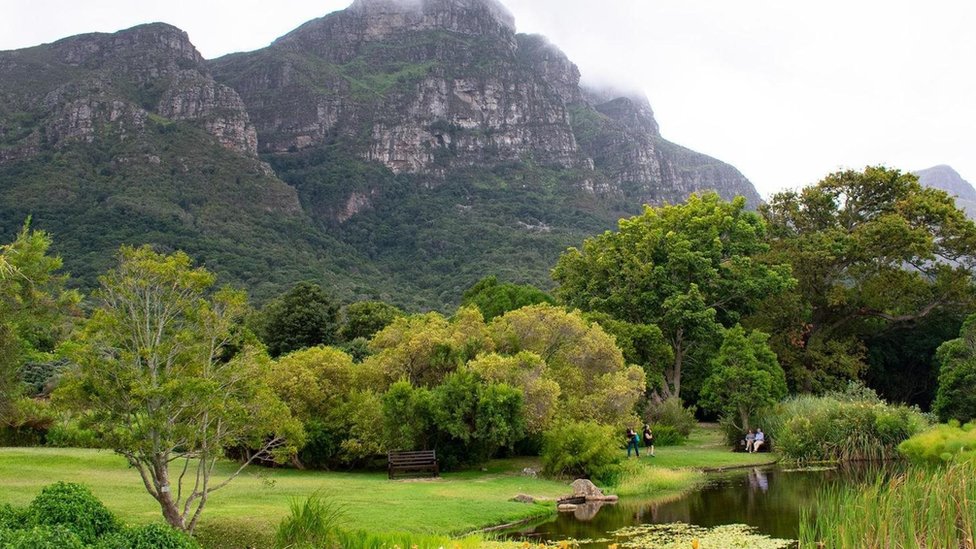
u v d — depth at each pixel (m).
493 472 23.72
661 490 20.97
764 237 48.06
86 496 9.29
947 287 45.38
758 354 32.59
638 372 27.94
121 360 11.64
